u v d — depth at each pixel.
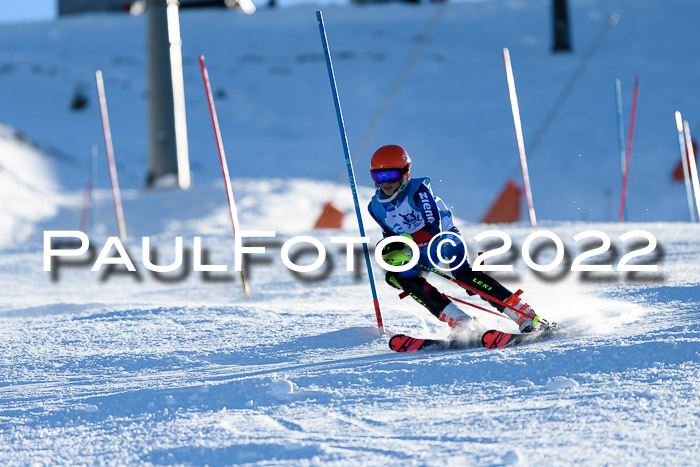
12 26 168.62
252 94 114.44
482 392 11.38
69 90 111.44
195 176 88.12
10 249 43.62
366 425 10.10
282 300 24.52
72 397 12.70
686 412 9.71
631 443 8.77
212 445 9.55
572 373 11.97
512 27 143.38
